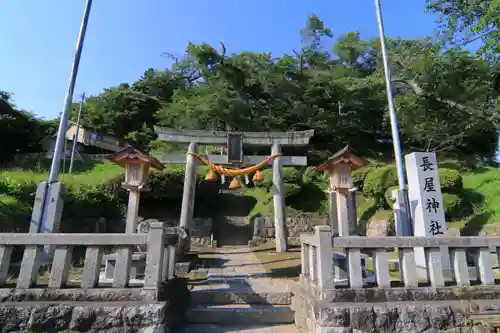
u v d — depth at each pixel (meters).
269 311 5.23
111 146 30.62
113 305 4.03
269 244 13.18
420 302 4.16
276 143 11.59
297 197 17.09
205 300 5.77
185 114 22.75
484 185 12.80
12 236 4.36
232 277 7.26
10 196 10.24
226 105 22.27
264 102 25.20
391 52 23.45
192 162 11.03
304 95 24.22
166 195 16.12
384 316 3.96
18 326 3.88
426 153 6.52
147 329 3.91
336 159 7.66
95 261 4.38
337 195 7.84
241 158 10.93
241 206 18.08
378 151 24.59
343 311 3.92
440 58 19.27
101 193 14.14
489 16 8.12
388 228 11.73
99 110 29.66
